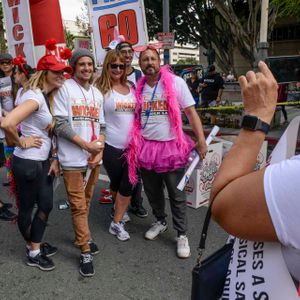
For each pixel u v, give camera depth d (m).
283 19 27.59
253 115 0.96
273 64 8.35
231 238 1.16
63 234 3.67
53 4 5.17
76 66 3.02
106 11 5.39
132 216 4.13
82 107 3.00
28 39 5.06
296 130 1.01
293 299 0.84
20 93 3.13
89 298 2.65
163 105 3.15
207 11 24.56
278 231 0.81
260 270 0.91
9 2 5.13
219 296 1.12
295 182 0.79
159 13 24.38
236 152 0.96
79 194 3.01
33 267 3.05
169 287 2.78
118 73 3.40
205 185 4.29
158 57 3.19
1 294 2.70
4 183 5.20
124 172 3.43
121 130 3.41
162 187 3.51
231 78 20.11
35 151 2.80
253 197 0.84
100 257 3.22
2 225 3.89
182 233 3.26
